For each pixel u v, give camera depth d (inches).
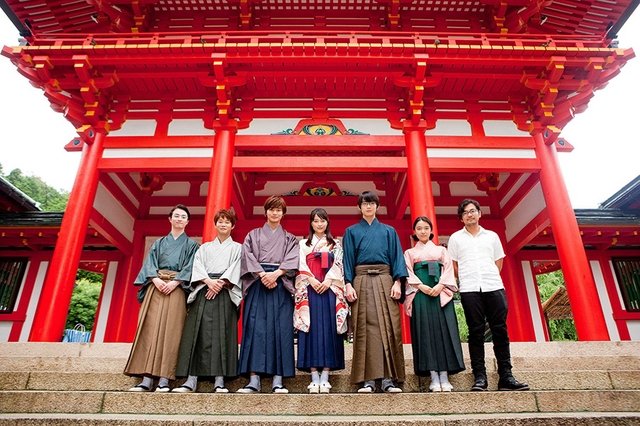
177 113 391.2
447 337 178.9
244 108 390.6
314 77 373.7
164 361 167.9
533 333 474.0
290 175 522.6
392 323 172.4
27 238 487.2
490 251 198.5
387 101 395.5
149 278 181.8
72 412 156.6
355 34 370.3
